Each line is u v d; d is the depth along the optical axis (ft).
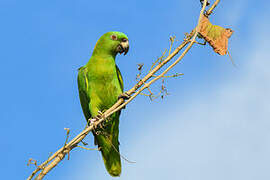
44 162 20.24
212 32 23.89
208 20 24.12
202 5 24.16
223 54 23.79
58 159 20.53
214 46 23.82
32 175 19.67
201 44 23.91
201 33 23.81
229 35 24.11
